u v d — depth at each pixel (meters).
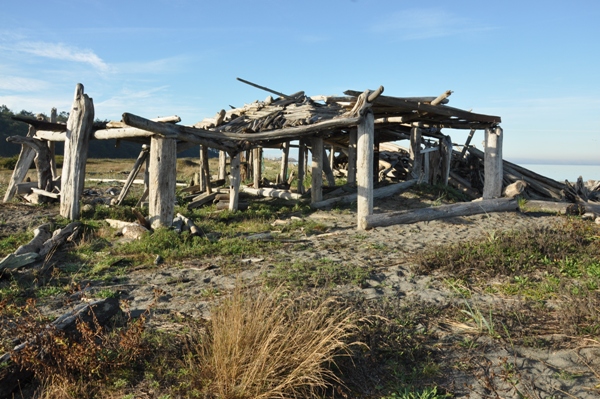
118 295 6.93
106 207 14.41
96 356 4.66
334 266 8.24
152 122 11.17
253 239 10.89
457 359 5.07
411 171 18.61
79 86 12.88
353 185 17.75
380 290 7.19
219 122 15.73
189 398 4.23
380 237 11.09
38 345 4.57
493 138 15.58
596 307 5.92
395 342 5.27
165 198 11.45
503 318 6.05
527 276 7.78
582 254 8.83
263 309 4.84
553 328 5.77
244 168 24.33
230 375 4.27
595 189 24.50
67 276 7.95
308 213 15.03
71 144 12.93
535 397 4.32
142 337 5.21
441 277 7.80
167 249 9.70
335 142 20.34
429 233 11.45
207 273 8.15
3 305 5.38
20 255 8.15
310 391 4.27
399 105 12.55
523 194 19.19
